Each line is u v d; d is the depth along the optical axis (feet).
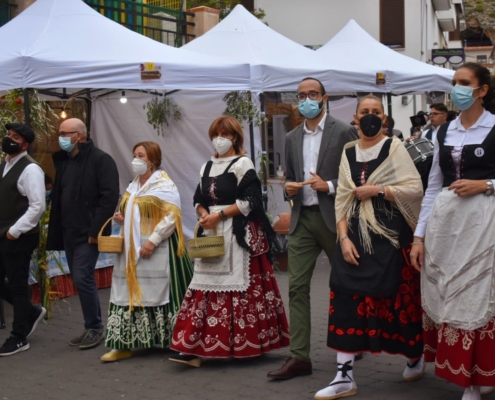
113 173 18.98
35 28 23.57
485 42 136.46
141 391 15.57
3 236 18.51
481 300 12.45
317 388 15.15
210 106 31.01
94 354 18.57
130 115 32.53
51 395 15.60
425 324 14.11
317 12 65.51
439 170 13.55
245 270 16.42
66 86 21.63
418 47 64.59
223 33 33.27
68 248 19.16
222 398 14.85
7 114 22.56
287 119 40.86
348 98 43.24
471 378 12.75
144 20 42.24
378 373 15.99
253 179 16.51
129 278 17.54
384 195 13.79
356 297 14.08
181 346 16.57
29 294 19.20
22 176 18.44
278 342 17.02
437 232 13.01
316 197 15.67
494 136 12.63
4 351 18.66
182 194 31.96
